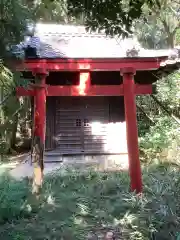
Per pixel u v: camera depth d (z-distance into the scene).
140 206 5.43
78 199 5.91
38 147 6.26
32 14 5.09
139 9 3.12
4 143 12.98
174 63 7.11
